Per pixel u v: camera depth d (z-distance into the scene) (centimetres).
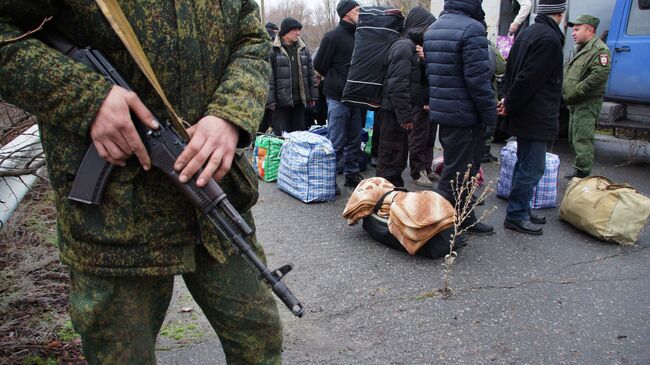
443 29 393
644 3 636
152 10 118
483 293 325
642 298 321
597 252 396
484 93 383
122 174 120
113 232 122
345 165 573
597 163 702
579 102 582
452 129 405
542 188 501
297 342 268
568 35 725
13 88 106
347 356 256
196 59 125
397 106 464
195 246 138
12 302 267
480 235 429
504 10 811
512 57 416
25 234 315
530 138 409
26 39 107
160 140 118
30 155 296
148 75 112
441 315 298
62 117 109
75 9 112
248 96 127
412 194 386
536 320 294
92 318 128
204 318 286
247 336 150
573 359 256
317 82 759
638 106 676
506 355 259
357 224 455
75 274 130
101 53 116
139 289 133
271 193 561
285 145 554
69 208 123
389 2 1719
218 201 121
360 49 489
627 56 659
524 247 404
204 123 121
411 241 370
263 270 125
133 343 133
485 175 618
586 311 304
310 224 456
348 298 317
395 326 286
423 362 252
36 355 236
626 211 404
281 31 671
